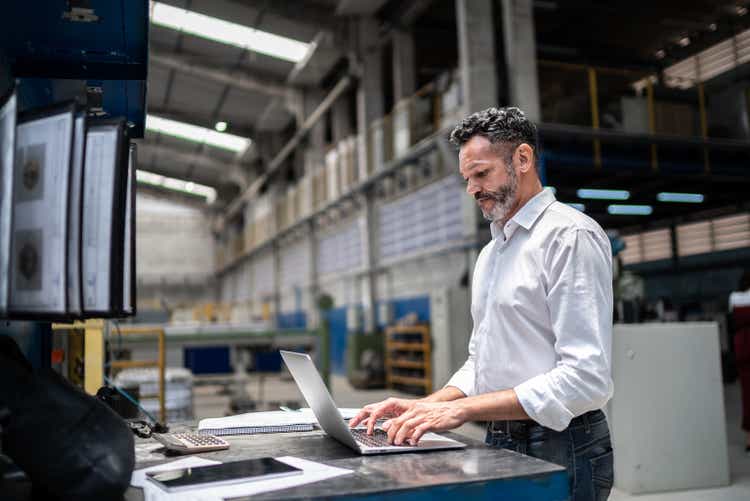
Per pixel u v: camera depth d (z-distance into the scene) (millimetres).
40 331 2021
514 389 1264
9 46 1593
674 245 14148
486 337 1428
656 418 3805
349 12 10633
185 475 1040
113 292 1062
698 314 10680
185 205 25547
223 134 16781
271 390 9500
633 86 9211
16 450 979
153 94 13844
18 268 1054
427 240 9523
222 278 25656
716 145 8680
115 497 996
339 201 12750
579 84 9031
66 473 981
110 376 3555
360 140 11508
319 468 1092
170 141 17781
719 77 10438
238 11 10219
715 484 3857
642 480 3750
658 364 3852
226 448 1309
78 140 1034
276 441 1392
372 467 1112
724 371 9266
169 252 25297
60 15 1454
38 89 1837
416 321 8922
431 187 9398
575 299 1258
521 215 1376
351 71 11594
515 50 7793
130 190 1443
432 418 1253
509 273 1385
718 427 3904
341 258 13406
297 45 11422
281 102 14281
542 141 7953
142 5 1410
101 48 1637
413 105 9812
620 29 11391
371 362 10070
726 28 10859
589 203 12570
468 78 7805
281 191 18234
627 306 4777
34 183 1047
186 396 4992
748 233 12406
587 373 1220
